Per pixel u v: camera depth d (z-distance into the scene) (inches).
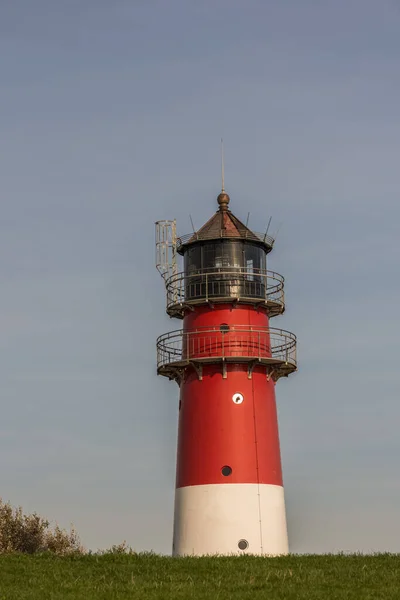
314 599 1572.3
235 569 1823.3
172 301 2347.4
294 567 1849.2
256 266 2341.3
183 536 2223.2
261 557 1967.3
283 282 2363.4
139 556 1945.1
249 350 2282.2
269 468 2246.6
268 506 2215.8
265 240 2353.6
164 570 1814.7
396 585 1676.9
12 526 2822.3
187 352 2292.1
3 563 1878.7
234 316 2293.3
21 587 1676.9
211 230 2343.8
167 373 2354.8
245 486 2206.0
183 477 2257.6
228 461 2218.3
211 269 2313.0
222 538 2183.8
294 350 2337.6
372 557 1967.3
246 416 2249.0
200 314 2310.5
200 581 1711.4
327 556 1980.8
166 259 2364.7
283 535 2231.8
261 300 2299.5
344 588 1656.0
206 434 2245.3
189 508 2224.4
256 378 2284.7
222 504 2196.1
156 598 1571.1
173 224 2374.5
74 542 2869.1
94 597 1584.6
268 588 1646.2
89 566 1865.2
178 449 2303.2
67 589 1649.9
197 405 2274.9
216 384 2267.5
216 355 2272.4
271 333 2329.0
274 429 2298.2
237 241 2322.8
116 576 1763.0
